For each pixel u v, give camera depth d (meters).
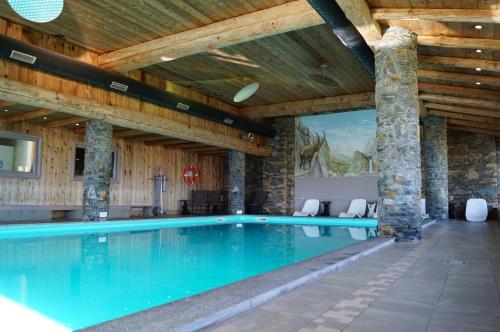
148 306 3.09
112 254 5.61
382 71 6.38
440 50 7.16
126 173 12.89
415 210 6.11
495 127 11.77
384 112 6.31
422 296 2.76
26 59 6.76
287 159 14.04
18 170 10.42
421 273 3.55
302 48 8.07
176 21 6.78
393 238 5.96
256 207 14.30
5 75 6.82
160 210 13.66
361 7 5.45
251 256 5.73
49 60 7.05
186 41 7.08
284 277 3.07
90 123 8.63
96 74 7.90
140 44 7.68
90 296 3.34
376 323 2.19
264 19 6.33
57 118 10.02
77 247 6.20
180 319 2.06
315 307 2.49
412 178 6.12
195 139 11.03
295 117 14.15
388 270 3.69
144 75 9.55
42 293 3.40
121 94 8.86
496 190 12.85
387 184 6.20
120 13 6.54
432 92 10.05
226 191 15.89
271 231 9.40
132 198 13.03
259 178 14.97
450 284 3.12
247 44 7.89
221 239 7.72
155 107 9.90
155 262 5.08
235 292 2.60
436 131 11.84
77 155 11.87
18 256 5.25
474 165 13.20
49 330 2.47
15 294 3.35
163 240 7.37
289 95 11.76
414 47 6.48
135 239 7.38
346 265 3.93
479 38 6.32
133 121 9.14
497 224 9.55
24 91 6.99
